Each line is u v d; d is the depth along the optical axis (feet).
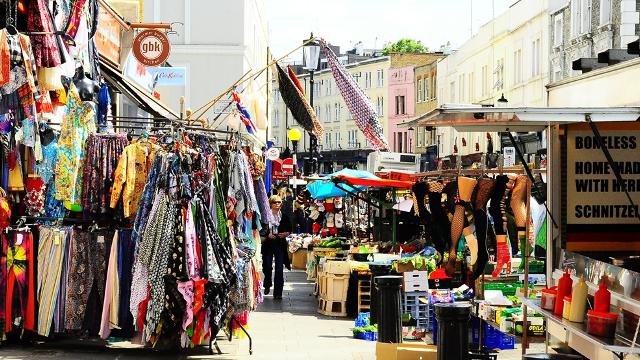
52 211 39.34
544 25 150.00
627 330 24.85
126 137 39.24
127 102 78.28
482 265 37.24
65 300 38.34
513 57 168.76
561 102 31.50
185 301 37.52
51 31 32.48
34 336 41.34
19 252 37.96
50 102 35.47
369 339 48.78
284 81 70.59
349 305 59.82
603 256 30.58
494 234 39.70
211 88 137.69
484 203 37.22
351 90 66.39
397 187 69.41
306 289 77.71
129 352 39.93
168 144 39.55
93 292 38.45
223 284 38.91
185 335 38.01
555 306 28.19
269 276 71.15
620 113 25.16
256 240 47.14
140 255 37.17
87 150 38.63
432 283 53.21
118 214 38.88
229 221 42.22
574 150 30.50
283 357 41.93
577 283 26.68
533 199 52.70
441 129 228.22
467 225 38.04
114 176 38.58
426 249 58.13
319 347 45.50
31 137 33.76
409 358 35.73
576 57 135.03
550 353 29.09
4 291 37.93
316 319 57.88
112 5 73.77
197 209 38.04
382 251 66.95
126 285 38.32
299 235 102.12
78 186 38.55
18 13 31.65
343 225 95.76
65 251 38.27
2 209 36.60
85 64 44.11
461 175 41.93
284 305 65.62
